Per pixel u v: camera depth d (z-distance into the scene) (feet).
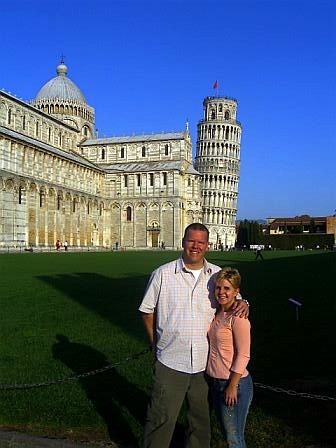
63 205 370.53
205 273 29.30
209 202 591.78
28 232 320.09
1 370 45.57
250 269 158.51
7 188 295.69
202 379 28.96
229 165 597.52
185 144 448.65
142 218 435.12
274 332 60.80
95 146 468.34
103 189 444.96
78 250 367.25
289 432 32.42
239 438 27.66
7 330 62.08
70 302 84.02
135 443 31.76
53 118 414.41
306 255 288.92
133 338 58.08
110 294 94.22
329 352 51.39
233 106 605.73
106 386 41.45
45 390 40.29
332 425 33.30
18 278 121.90
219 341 27.99
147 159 455.22
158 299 29.19
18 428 33.78
